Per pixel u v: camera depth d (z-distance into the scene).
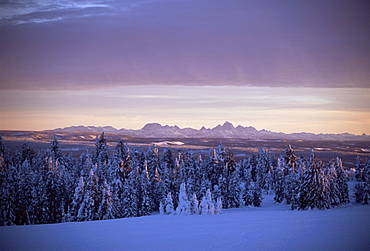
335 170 84.44
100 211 67.06
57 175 74.75
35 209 67.38
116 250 36.28
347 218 55.81
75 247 37.88
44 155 91.62
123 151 91.38
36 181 73.06
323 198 73.25
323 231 44.25
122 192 78.19
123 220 58.19
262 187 117.75
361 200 85.88
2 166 83.38
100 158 101.62
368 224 49.47
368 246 36.31
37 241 40.81
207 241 39.53
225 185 85.94
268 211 74.00
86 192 67.50
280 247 36.09
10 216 62.19
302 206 74.25
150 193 81.81
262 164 119.75
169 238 41.66
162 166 105.75
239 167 128.00
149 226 50.88
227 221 54.78
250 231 45.03
